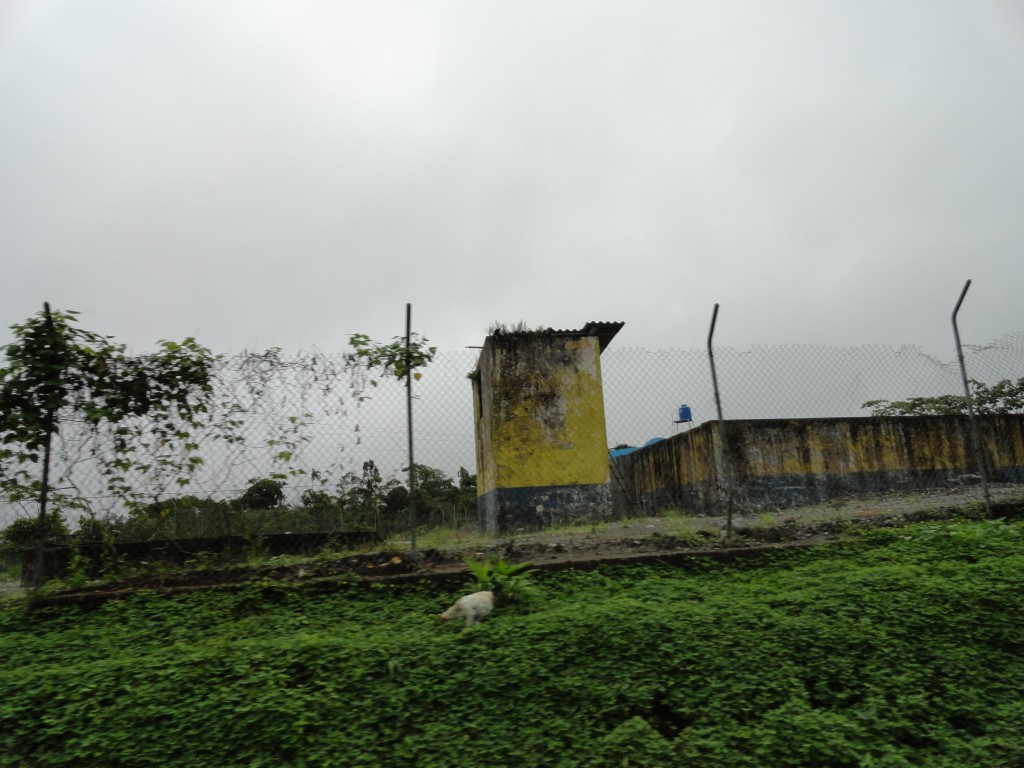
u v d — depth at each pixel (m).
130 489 7.11
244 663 5.04
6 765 4.27
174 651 5.46
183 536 7.28
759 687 4.69
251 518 7.45
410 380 7.77
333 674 4.94
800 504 12.75
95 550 7.12
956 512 9.03
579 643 5.15
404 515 7.91
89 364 7.06
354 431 7.63
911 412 13.23
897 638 5.25
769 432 13.02
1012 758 4.05
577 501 13.15
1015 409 9.80
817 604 5.73
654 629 5.25
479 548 7.84
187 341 7.43
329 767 4.16
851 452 13.24
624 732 4.24
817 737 4.14
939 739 4.27
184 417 7.32
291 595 6.59
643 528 9.30
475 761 4.14
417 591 6.75
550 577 6.95
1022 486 12.41
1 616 6.40
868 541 7.86
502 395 13.49
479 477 15.97
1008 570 6.26
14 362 6.73
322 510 7.63
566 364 13.80
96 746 4.33
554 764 4.12
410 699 4.69
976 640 5.26
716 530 8.52
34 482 6.79
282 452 7.45
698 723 4.41
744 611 5.55
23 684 4.89
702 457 13.59
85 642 5.85
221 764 4.21
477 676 4.85
